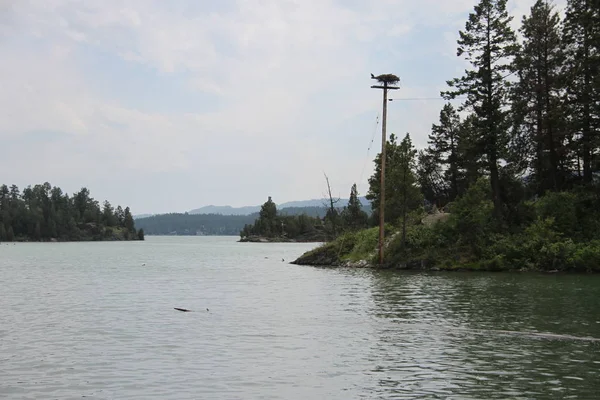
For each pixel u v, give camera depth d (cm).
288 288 3731
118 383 1351
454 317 2314
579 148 5631
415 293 3269
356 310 2586
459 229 5588
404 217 5731
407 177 5766
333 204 8644
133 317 2412
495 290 3347
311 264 6806
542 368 1453
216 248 15488
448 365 1498
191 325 2191
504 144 5541
